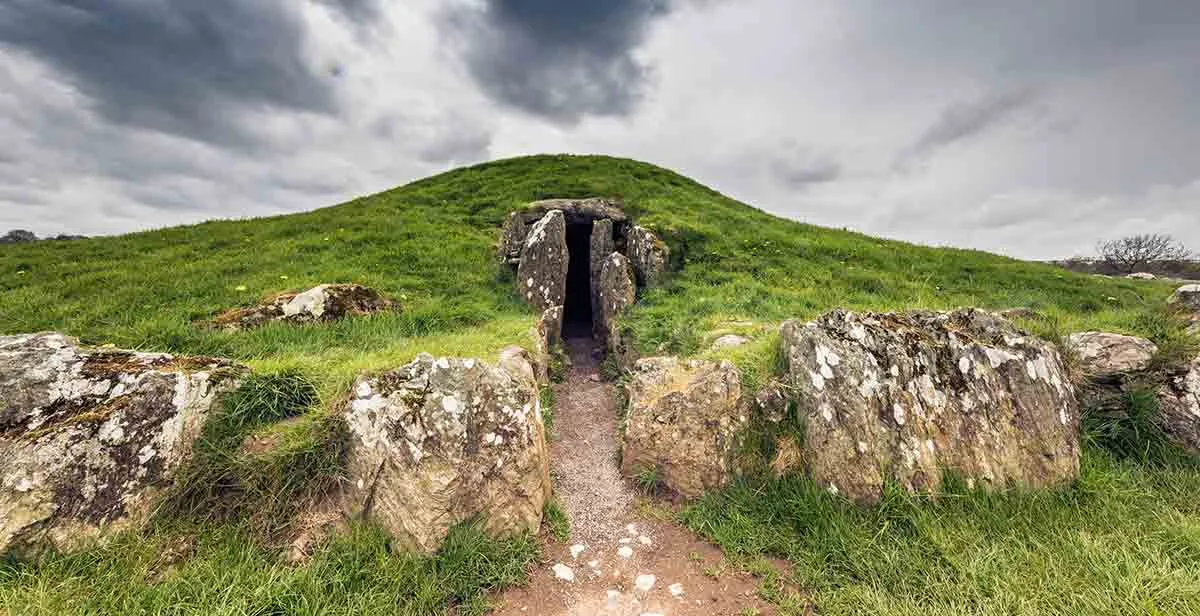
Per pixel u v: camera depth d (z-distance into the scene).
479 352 6.42
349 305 8.74
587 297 14.58
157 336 7.12
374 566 4.14
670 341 8.96
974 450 5.30
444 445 4.63
